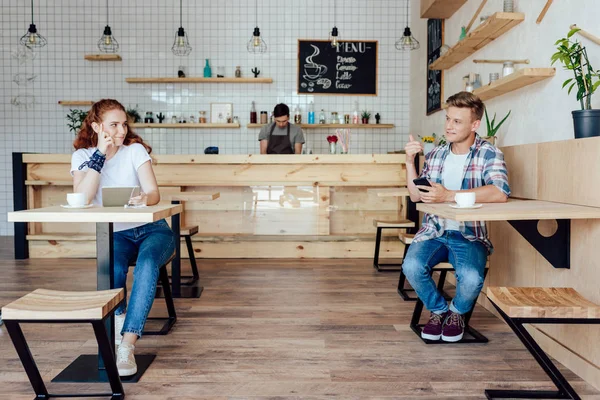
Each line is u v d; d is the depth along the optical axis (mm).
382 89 5891
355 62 5855
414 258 2193
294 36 5824
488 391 1690
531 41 2820
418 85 5457
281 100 5867
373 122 5891
